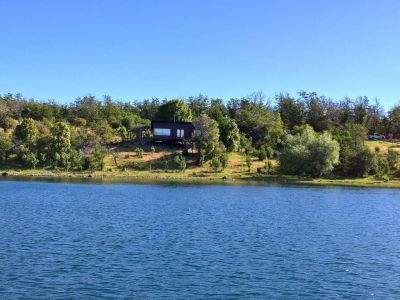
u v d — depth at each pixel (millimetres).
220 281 32594
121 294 29375
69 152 134125
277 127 167375
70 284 31047
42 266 35125
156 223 55312
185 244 43906
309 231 52812
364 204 80875
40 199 76250
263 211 68438
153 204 73312
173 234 48656
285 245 44781
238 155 150250
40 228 50125
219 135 150750
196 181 119062
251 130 167500
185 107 180250
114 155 139750
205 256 39438
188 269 35312
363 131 170750
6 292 29156
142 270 34719
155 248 41906
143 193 89562
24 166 133250
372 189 110500
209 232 50312
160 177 125062
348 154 134500
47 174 125062
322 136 131625
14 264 35500
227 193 93125
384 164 135375
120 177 124688
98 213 62250
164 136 155750
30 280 31688
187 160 140750
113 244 43156
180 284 31656
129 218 58656
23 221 54312
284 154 131125
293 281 33094
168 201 77688
